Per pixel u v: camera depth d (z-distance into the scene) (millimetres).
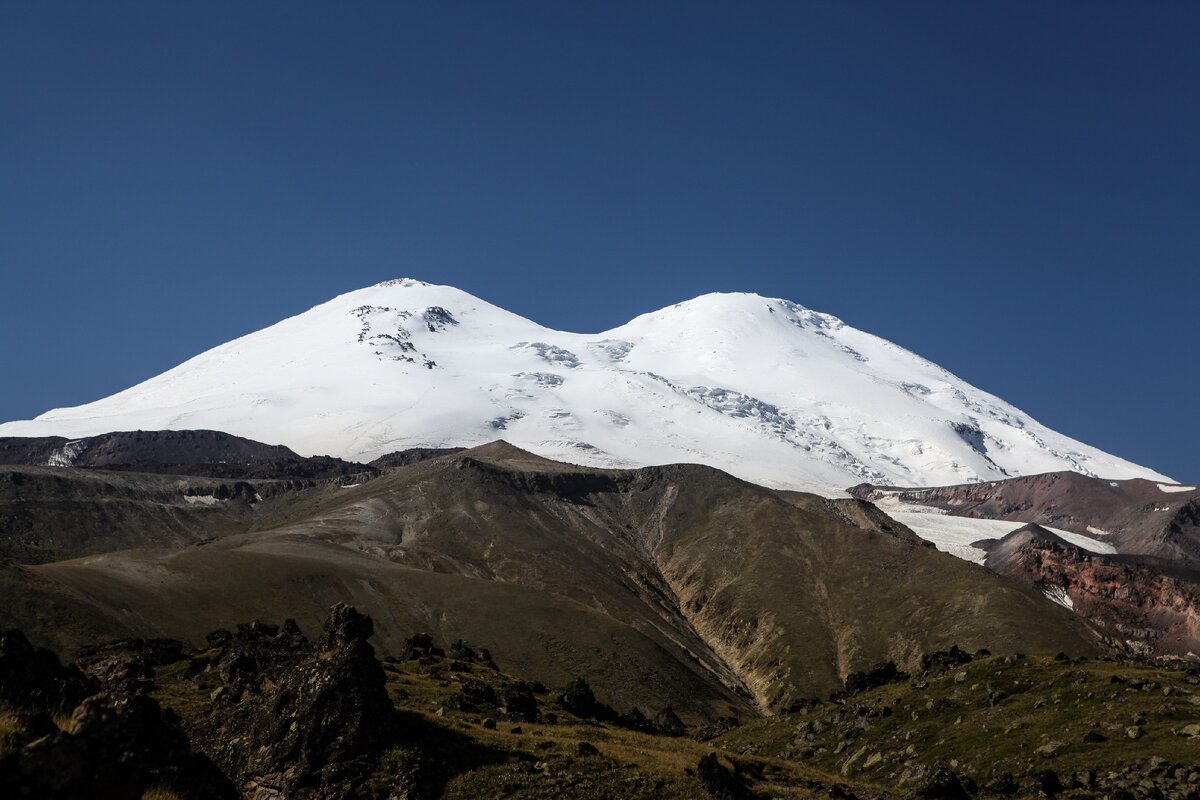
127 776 24906
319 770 58156
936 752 90938
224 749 60656
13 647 37469
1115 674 96500
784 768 75375
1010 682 101188
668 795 61281
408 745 60781
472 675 96812
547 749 67500
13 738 25797
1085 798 66812
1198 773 68625
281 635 102375
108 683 77812
